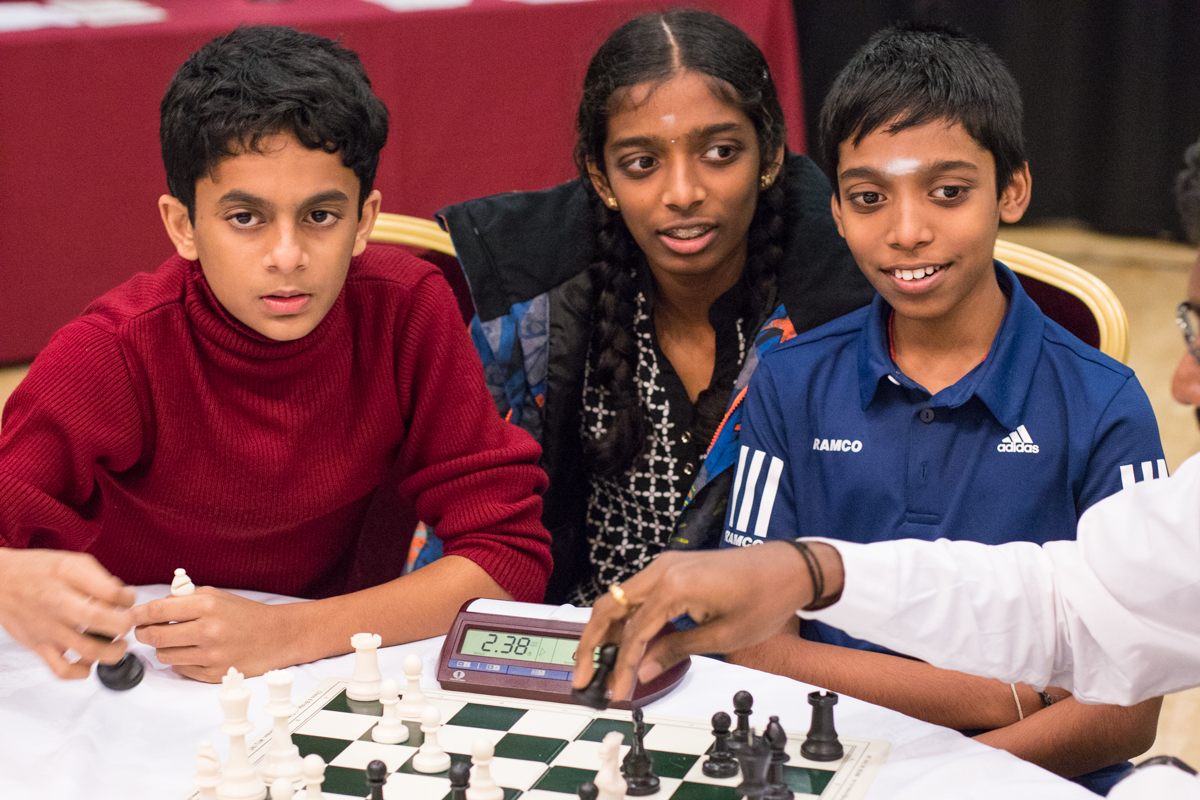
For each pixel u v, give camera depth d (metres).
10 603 1.23
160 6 3.95
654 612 1.06
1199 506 1.09
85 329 1.46
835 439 1.62
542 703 1.21
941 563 1.16
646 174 1.74
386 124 1.46
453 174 3.84
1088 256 5.31
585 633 1.11
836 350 1.66
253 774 1.06
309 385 1.52
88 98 3.56
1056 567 1.17
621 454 1.90
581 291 1.91
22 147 3.54
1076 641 1.15
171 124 1.35
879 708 1.19
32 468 1.41
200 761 1.04
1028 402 1.54
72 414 1.43
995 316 1.58
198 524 1.59
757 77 1.74
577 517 2.04
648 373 1.95
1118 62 5.27
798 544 1.13
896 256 1.52
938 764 1.07
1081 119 5.47
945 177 1.47
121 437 1.48
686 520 1.82
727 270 1.86
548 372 1.93
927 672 1.46
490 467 1.59
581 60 3.87
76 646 1.21
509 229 1.92
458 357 1.63
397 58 3.67
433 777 1.08
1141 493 1.15
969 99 1.46
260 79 1.30
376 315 1.58
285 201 1.32
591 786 0.99
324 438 1.58
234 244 1.35
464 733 1.15
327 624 1.34
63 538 1.46
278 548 1.65
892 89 1.47
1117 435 1.50
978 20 5.37
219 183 1.32
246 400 1.50
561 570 2.04
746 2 3.75
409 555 1.79
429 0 3.88
